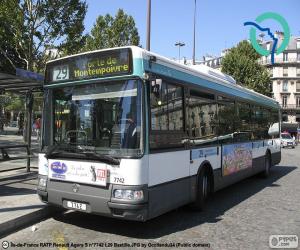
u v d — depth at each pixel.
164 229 7.62
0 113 33.75
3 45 20.55
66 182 7.32
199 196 9.03
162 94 7.50
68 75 7.72
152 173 7.04
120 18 31.36
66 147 7.39
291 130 91.69
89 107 7.36
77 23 19.70
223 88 10.82
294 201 10.66
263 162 14.92
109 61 7.19
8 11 18.14
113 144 6.93
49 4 18.70
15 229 7.38
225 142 10.77
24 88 12.00
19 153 17.86
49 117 7.88
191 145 8.60
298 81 93.19
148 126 6.93
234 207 9.78
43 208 8.15
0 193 9.61
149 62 7.15
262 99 14.98
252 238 7.21
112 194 6.76
